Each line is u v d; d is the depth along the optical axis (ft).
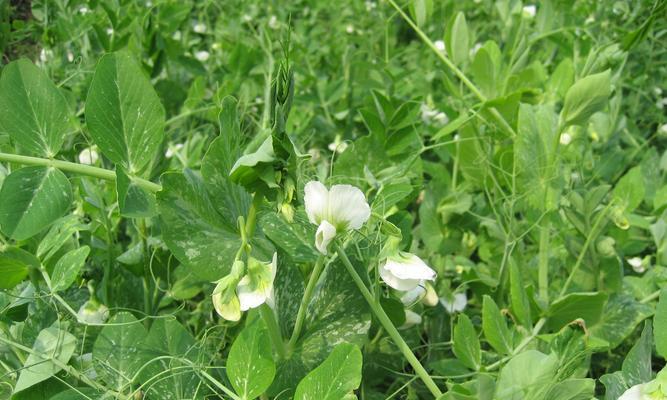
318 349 1.34
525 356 1.20
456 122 1.88
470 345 1.39
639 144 2.87
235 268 1.11
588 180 2.21
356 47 4.24
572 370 1.31
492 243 2.03
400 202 1.89
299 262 1.50
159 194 1.22
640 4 2.34
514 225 1.88
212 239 1.26
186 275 1.69
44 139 1.30
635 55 3.14
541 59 3.27
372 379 1.59
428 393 1.63
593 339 1.42
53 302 1.34
